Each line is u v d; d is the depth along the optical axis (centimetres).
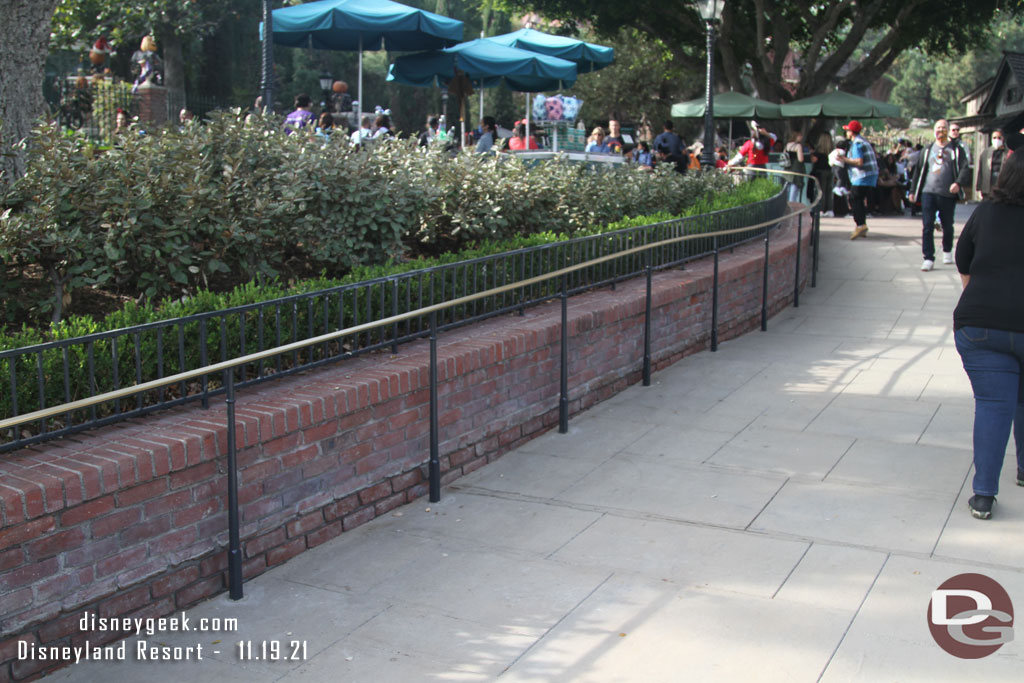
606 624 389
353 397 482
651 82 3784
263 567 442
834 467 566
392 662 366
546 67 1366
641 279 832
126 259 620
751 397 717
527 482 555
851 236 1538
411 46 1280
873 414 670
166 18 2292
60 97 1709
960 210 2372
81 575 367
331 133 761
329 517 477
